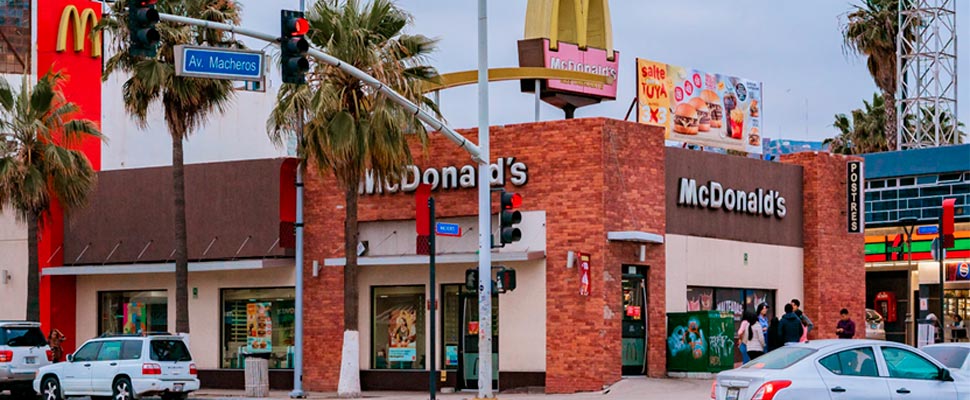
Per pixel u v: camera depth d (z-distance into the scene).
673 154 32.03
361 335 32.88
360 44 28.89
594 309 29.34
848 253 36.75
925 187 48.75
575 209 29.78
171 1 31.59
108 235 36.81
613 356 29.55
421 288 32.25
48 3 44.88
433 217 25.97
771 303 35.09
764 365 18.58
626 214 30.12
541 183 30.28
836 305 36.09
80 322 37.44
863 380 18.23
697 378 30.58
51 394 29.58
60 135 38.31
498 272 25.27
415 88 29.69
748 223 34.25
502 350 30.66
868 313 49.38
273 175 34.03
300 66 20.92
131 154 48.66
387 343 32.69
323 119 29.12
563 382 29.62
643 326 30.80
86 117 44.97
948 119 63.78
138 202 36.44
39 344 31.41
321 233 33.31
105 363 28.75
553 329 29.89
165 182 36.06
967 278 46.78
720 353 30.75
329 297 33.12
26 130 33.66
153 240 36.09
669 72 41.06
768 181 35.06
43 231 37.16
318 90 28.48
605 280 29.42
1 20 44.88
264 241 33.97
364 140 29.12
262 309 34.69
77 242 37.31
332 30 29.16
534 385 30.09
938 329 42.50
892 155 49.75
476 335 31.42
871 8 63.72
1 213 37.12
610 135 29.86
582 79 36.22
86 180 34.94
